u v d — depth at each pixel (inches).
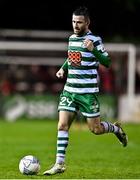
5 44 3004.4
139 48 3058.6
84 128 2512.3
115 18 3683.6
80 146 1817.2
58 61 3029.0
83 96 1123.3
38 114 2908.5
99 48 1109.7
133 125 2719.0
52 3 3671.3
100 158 1515.7
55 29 3698.3
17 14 3671.3
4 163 1392.7
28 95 2910.9
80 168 1304.1
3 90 2989.7
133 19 3695.9
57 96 2913.4
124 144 1213.1
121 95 2942.9
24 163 1151.0
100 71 2957.7
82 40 1117.1
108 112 2910.9
